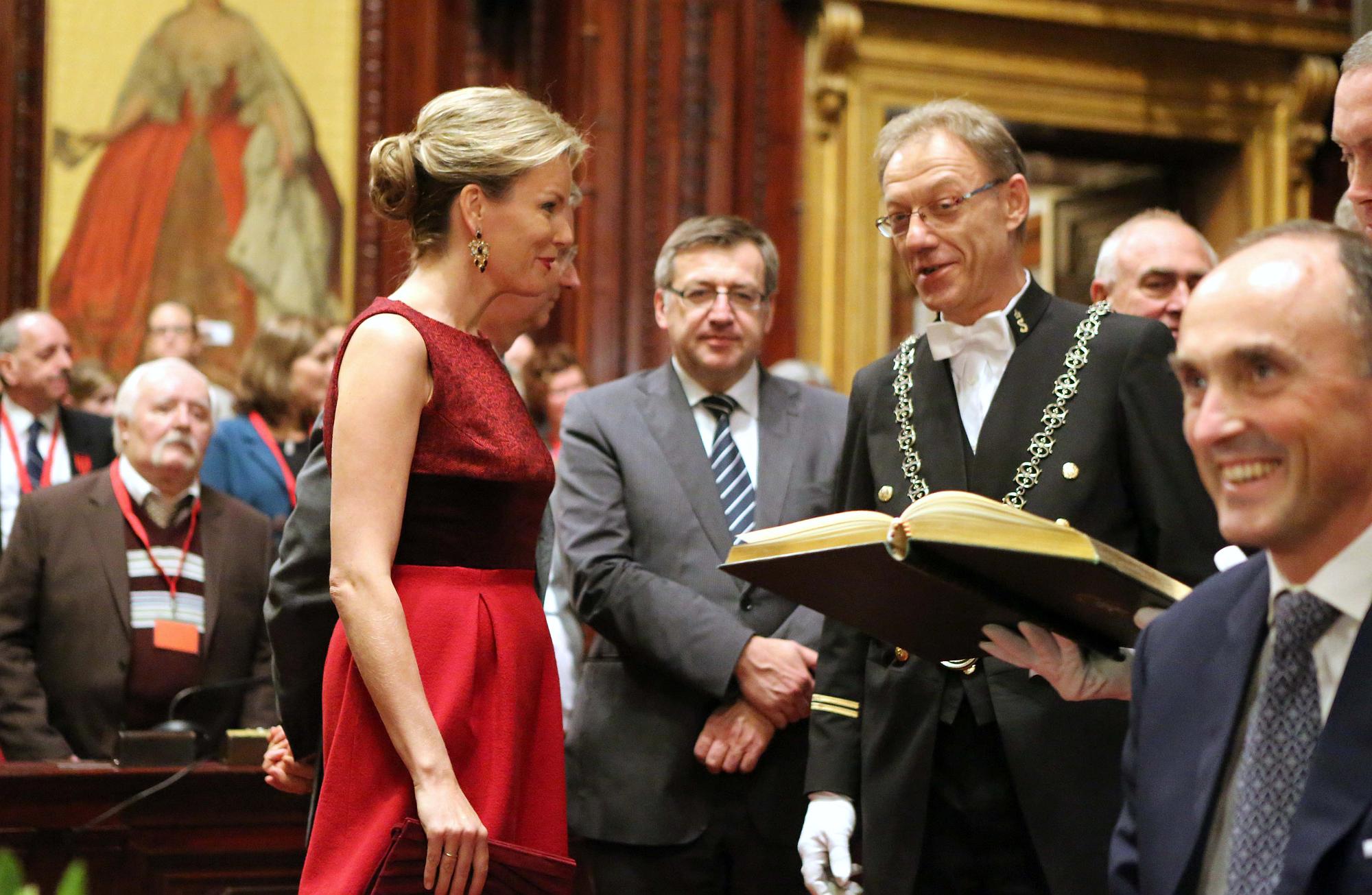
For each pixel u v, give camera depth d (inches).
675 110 279.6
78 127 267.0
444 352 89.6
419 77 281.0
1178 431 96.7
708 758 121.9
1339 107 94.2
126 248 268.2
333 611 97.4
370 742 86.6
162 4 271.9
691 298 133.0
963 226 100.5
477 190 91.8
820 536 82.0
